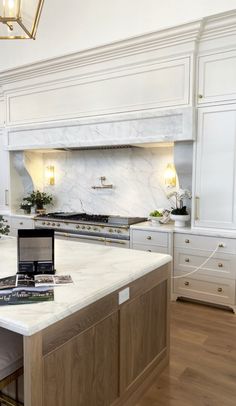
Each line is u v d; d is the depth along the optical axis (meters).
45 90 4.50
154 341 2.21
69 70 4.22
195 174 3.47
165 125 3.54
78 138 4.25
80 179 5.11
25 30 1.87
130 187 4.62
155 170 4.38
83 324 1.55
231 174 3.27
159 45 3.49
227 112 3.24
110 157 4.77
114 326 1.78
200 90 3.36
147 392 2.11
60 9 4.41
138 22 3.89
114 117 3.89
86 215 4.80
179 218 3.68
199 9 3.50
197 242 3.48
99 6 4.12
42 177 5.51
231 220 3.30
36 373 1.30
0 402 1.81
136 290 1.96
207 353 2.57
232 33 3.14
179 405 1.99
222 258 3.35
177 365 2.41
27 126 4.73
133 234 3.89
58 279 1.74
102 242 4.16
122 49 3.71
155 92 3.59
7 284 1.65
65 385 1.47
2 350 1.59
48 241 1.85
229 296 3.35
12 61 5.02
